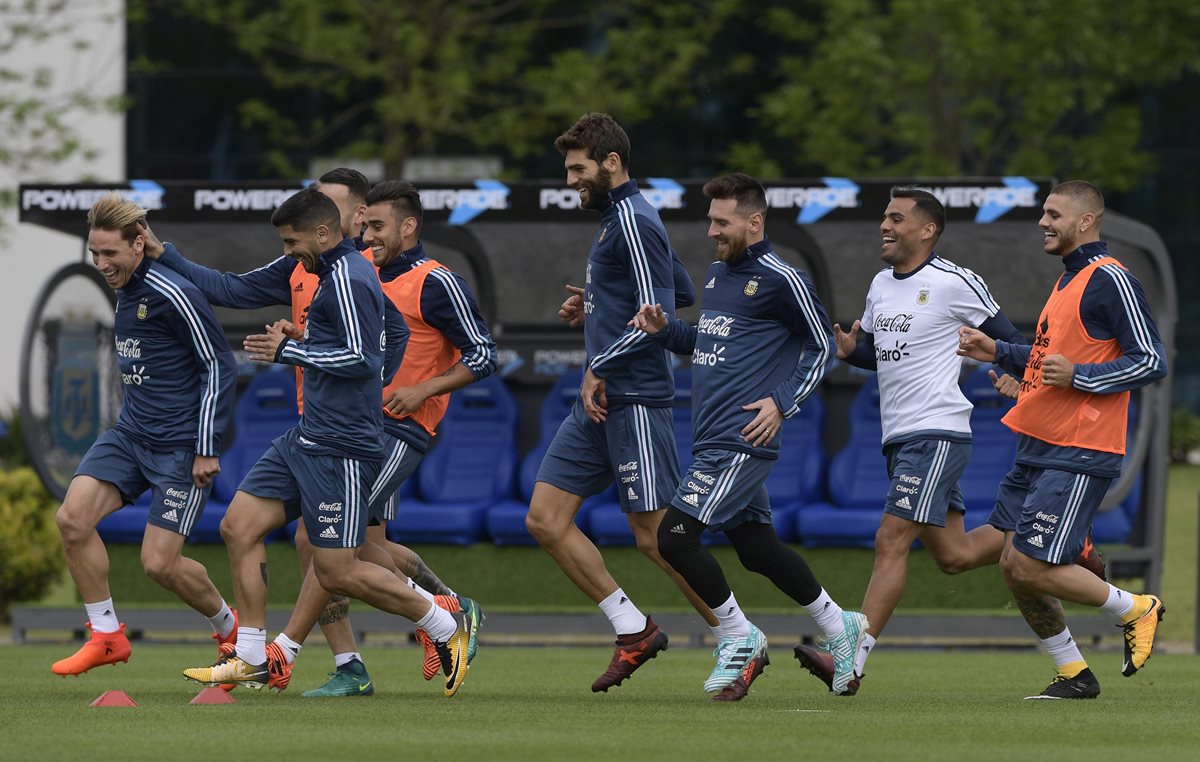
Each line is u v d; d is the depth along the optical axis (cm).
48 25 8144
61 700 2519
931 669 3241
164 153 8675
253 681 2481
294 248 2391
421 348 2614
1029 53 7594
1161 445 3919
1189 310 9225
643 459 2522
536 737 2031
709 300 2500
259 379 4203
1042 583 2502
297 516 2538
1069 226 2489
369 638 4125
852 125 7850
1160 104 9069
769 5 8375
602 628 3800
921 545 3906
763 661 2528
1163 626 4362
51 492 3997
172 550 2489
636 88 7725
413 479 4166
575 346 4341
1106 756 1884
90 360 4103
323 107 8606
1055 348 2491
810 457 4034
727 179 2466
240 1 7706
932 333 2605
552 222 3788
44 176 7544
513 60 7812
